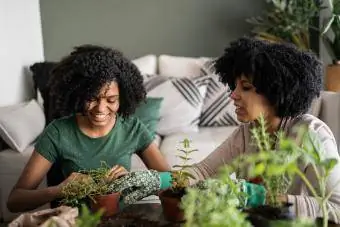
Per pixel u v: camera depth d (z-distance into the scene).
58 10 3.84
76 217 1.08
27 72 3.50
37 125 2.99
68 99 1.53
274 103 1.29
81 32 3.87
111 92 1.52
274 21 3.55
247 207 1.00
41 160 1.57
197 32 3.87
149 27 3.87
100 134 1.60
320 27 3.53
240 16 3.83
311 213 1.10
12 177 2.75
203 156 2.74
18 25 3.34
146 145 1.68
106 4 3.84
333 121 2.18
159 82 3.31
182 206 0.89
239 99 1.33
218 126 3.35
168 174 1.34
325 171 0.87
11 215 2.78
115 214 1.24
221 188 0.92
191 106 3.23
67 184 1.26
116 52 1.61
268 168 0.78
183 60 3.61
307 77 1.25
